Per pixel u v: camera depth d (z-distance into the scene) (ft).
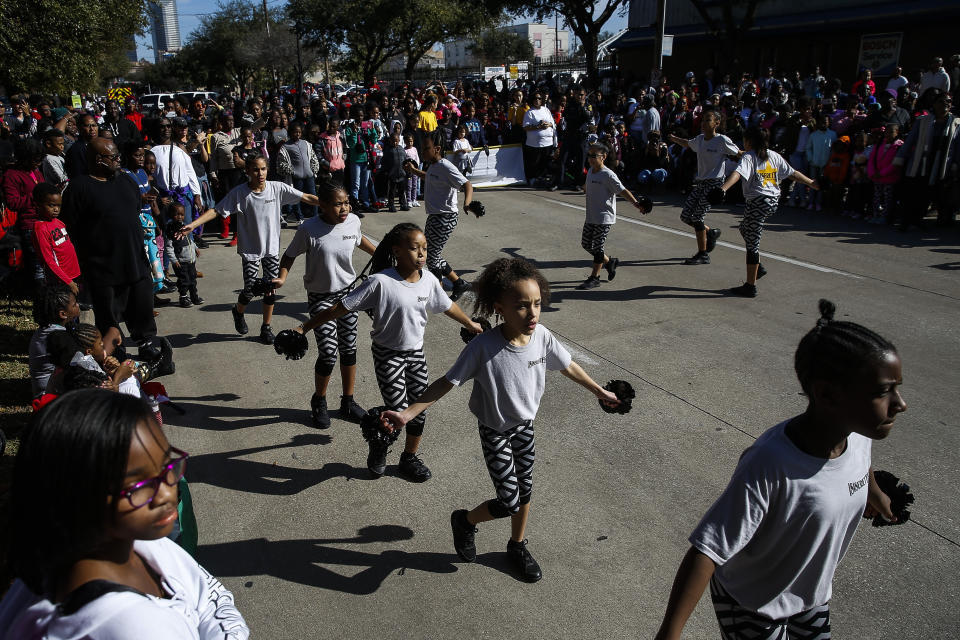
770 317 23.38
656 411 17.13
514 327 10.30
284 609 10.99
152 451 3.96
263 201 20.62
